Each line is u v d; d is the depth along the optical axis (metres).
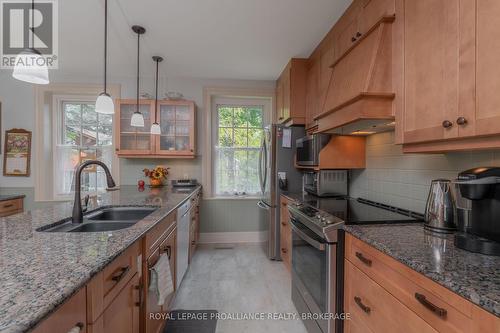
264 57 2.89
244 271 2.71
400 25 1.30
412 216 1.58
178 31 2.32
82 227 1.46
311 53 2.75
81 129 3.59
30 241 1.02
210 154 3.67
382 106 1.39
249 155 3.84
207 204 3.67
